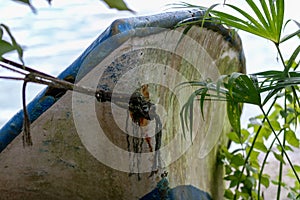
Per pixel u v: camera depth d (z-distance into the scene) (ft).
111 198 13.61
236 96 14.10
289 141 16.56
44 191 13.73
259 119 18.02
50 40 18.81
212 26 14.46
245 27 14.03
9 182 13.70
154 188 13.53
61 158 13.47
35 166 13.56
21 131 13.29
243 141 17.28
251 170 17.02
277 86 14.03
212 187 16.30
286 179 19.53
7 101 17.94
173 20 13.50
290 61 14.05
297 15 19.22
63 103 13.17
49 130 13.33
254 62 22.90
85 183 13.58
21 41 18.90
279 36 14.01
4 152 13.46
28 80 12.37
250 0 13.82
